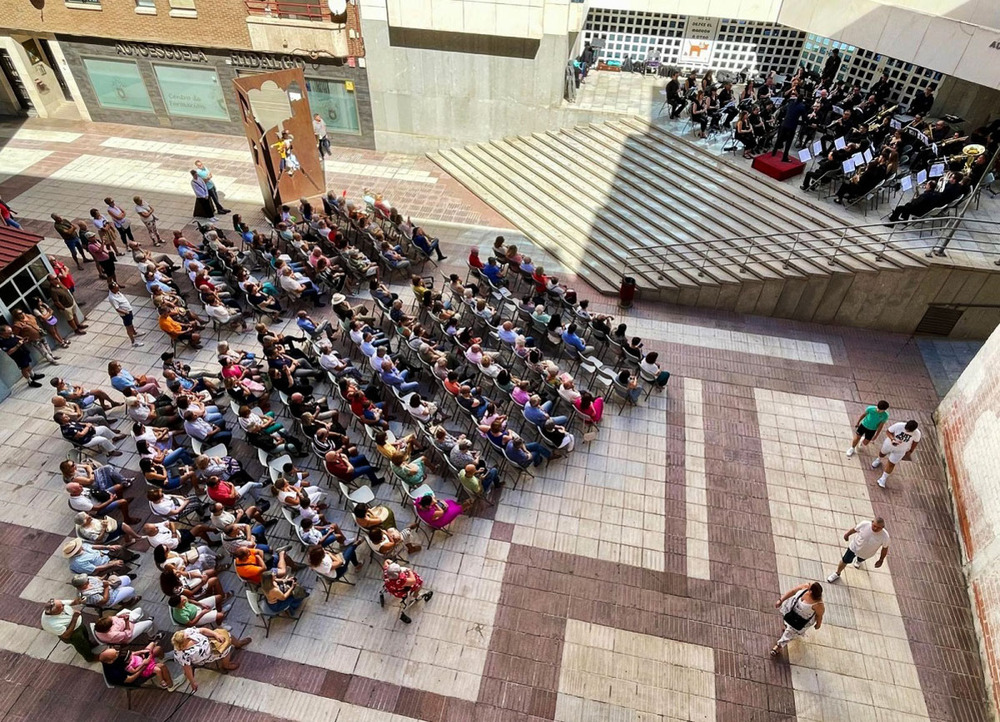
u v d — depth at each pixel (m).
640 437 13.18
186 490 11.67
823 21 20.05
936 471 12.68
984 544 10.54
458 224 19.64
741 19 21.97
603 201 19.19
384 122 23.19
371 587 10.53
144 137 24.25
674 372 14.67
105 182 21.25
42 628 9.94
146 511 11.46
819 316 16.17
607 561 10.98
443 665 9.58
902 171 17.22
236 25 21.47
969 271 14.60
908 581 10.83
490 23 20.14
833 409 13.93
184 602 8.90
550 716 9.09
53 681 9.35
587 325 14.86
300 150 18.34
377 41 21.38
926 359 15.23
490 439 11.91
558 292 15.65
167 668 9.18
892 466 12.05
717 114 19.67
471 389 12.59
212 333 15.35
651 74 24.12
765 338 15.71
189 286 16.72
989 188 17.14
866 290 15.43
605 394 14.09
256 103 23.16
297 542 11.07
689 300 16.47
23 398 13.60
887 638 10.07
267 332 13.11
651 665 9.66
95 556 9.84
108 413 13.10
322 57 21.97
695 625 10.16
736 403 14.02
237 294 15.87
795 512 11.87
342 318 14.29
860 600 10.53
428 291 14.81
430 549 11.03
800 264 15.73
